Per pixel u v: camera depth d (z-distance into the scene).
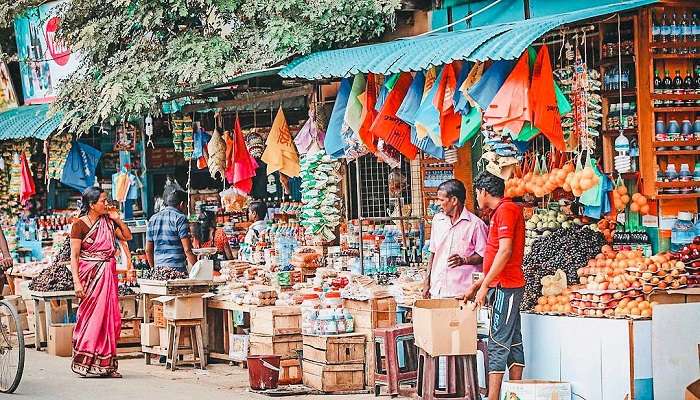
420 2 14.92
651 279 10.00
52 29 21.09
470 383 10.07
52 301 16.33
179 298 14.13
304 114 17.95
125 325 16.14
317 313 12.32
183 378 13.66
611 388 9.99
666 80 11.00
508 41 10.47
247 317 14.70
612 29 11.49
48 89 21.77
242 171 17.00
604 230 11.44
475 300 10.01
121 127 19.80
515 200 12.12
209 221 17.27
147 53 16.66
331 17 14.88
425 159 14.63
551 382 10.13
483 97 11.03
